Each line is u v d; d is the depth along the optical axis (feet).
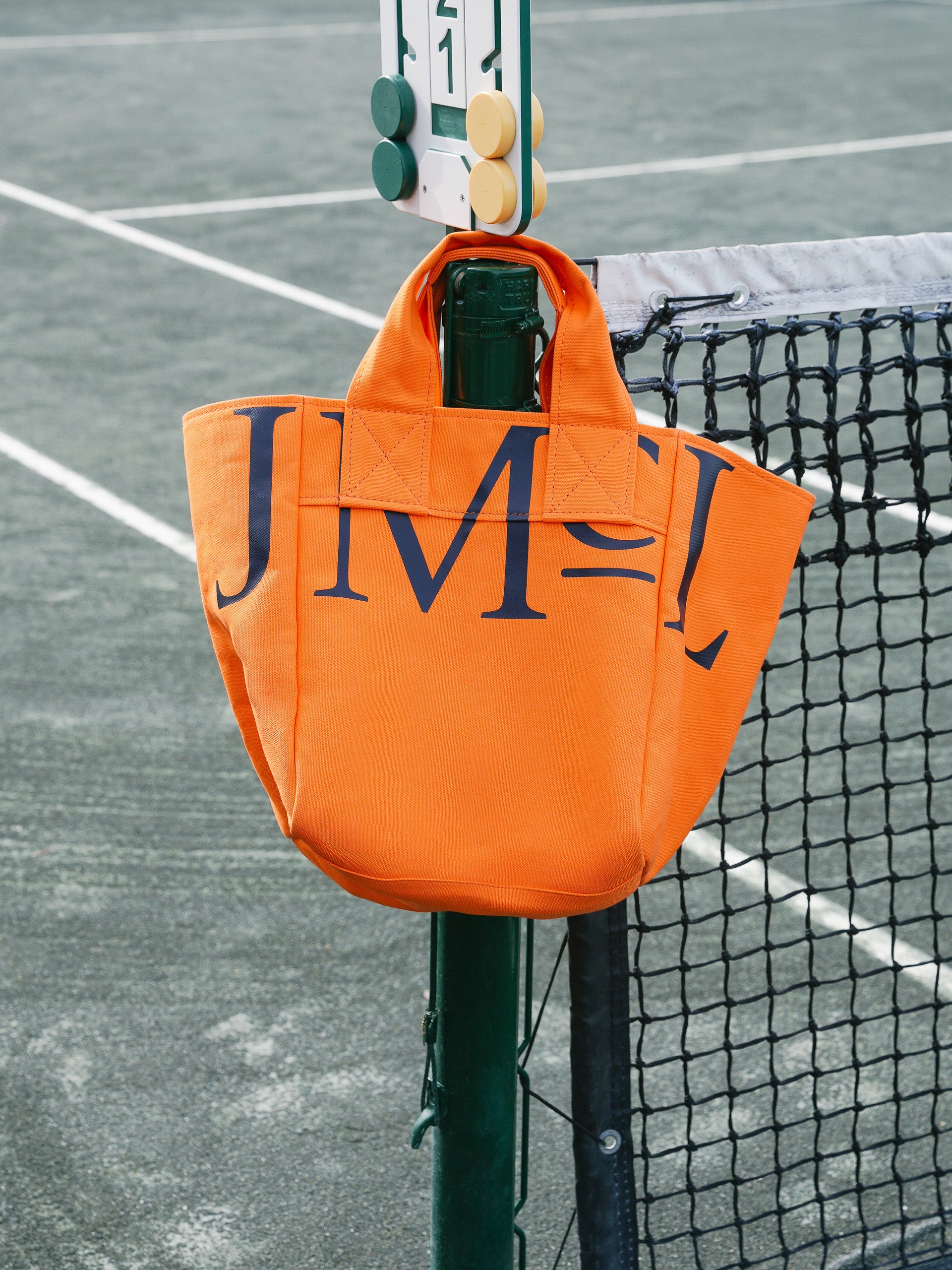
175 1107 11.64
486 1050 6.99
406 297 5.84
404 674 5.91
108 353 30.99
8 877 14.55
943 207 43.16
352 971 13.30
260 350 31.19
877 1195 10.77
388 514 5.98
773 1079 8.36
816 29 76.02
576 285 5.90
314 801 5.84
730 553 6.42
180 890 14.42
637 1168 11.03
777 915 14.05
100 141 50.60
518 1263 10.34
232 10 81.30
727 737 6.57
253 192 44.50
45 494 24.17
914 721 17.56
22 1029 12.46
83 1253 10.30
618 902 7.08
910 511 23.57
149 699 18.06
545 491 5.95
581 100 58.85
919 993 12.95
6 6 81.35
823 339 31.50
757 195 44.27
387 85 6.14
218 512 6.10
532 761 5.91
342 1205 10.77
